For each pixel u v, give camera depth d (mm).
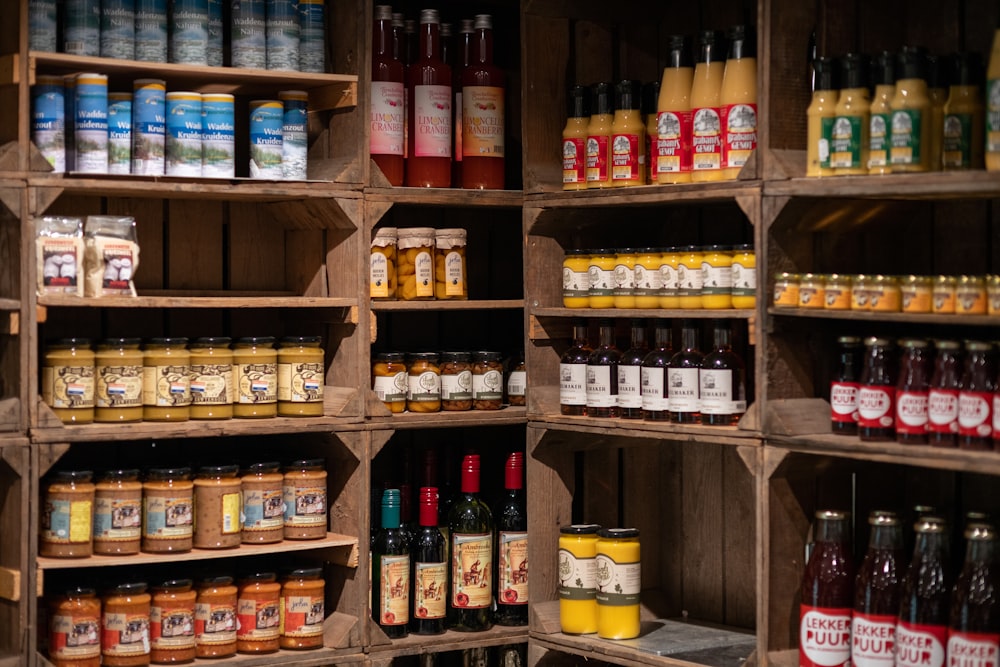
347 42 3570
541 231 3754
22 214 3098
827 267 3268
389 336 4020
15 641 3121
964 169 2881
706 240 3803
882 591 2969
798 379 3217
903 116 2887
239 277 3738
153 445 3676
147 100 3270
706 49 3330
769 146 3145
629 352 3506
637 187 3441
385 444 3877
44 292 3133
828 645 3053
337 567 3643
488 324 4172
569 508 3828
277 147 3416
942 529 2914
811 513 3242
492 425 4164
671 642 3531
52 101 3191
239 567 3727
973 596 2826
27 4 3104
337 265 3598
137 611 3246
